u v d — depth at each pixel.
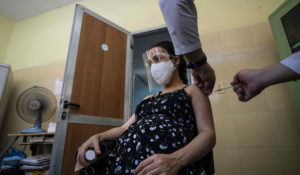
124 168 0.63
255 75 0.46
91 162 0.69
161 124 0.67
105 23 2.04
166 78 0.91
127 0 2.63
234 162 1.50
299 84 1.33
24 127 2.43
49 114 2.01
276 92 1.59
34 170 1.67
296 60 0.40
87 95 1.68
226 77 1.75
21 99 1.98
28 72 2.79
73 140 1.49
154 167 0.48
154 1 2.47
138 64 2.96
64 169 1.38
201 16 2.11
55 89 2.45
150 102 0.83
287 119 1.49
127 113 1.98
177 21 0.48
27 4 2.99
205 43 1.96
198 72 0.62
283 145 1.44
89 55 1.79
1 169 1.71
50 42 2.86
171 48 0.96
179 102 0.74
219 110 1.67
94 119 1.68
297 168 1.36
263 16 1.86
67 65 1.60
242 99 0.54
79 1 2.94
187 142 0.64
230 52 1.83
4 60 3.06
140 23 2.41
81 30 1.78
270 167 1.41
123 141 0.71
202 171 0.63
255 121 1.56
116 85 1.96
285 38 1.43
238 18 1.94
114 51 2.04
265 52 1.73
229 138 1.57
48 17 3.09
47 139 1.86
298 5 1.35
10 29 3.27
